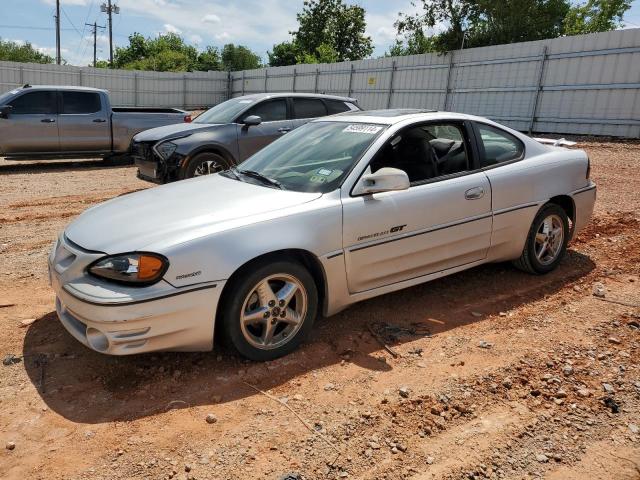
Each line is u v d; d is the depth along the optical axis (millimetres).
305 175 3938
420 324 4035
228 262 3160
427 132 4254
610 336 3822
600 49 15766
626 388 3199
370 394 3123
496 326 4008
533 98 17781
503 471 2549
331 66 27094
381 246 3787
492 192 4359
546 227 4875
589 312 4227
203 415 2920
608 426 2869
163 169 8133
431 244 4059
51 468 2514
